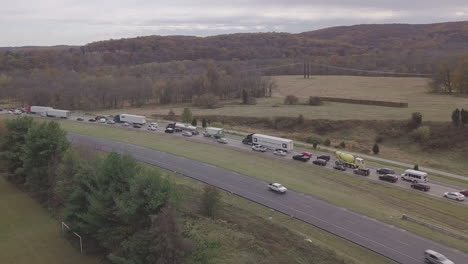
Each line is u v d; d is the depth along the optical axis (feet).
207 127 362.12
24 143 191.93
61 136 179.11
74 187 132.77
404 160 281.54
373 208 184.96
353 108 445.78
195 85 631.15
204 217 156.15
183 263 96.99
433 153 294.66
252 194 199.31
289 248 133.59
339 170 245.04
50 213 159.22
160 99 618.03
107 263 119.65
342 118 382.83
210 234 138.10
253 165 252.62
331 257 129.29
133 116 396.37
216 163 254.68
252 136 302.86
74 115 479.00
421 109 403.34
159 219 98.84
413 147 309.83
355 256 138.00
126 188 118.21
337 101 512.63
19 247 131.13
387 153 299.17
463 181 232.94
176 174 229.25
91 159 160.45
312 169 247.50
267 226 152.97
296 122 392.47
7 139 197.26
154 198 106.01
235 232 142.61
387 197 203.92
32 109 478.59
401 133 331.98
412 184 217.56
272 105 512.22
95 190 120.16
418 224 168.25
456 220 176.35
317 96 549.54
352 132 354.54
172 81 652.07
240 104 543.80
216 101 546.67
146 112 511.40
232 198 191.83
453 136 303.07
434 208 189.26
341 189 214.07
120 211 105.40
